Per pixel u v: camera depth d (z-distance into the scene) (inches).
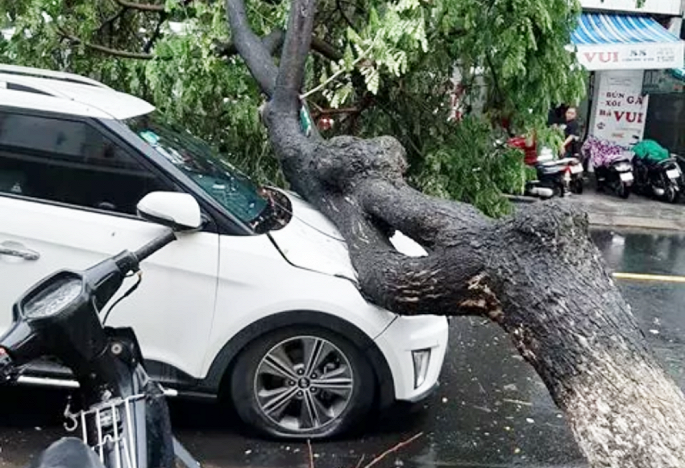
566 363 123.5
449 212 156.6
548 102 249.9
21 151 164.2
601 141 591.2
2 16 255.1
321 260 169.0
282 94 214.1
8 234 160.1
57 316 85.1
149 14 280.5
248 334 166.1
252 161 260.7
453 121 269.1
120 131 165.9
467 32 245.0
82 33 259.6
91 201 164.2
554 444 180.9
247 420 170.9
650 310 297.4
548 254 134.3
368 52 222.2
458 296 146.3
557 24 241.6
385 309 165.9
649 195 563.2
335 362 170.7
